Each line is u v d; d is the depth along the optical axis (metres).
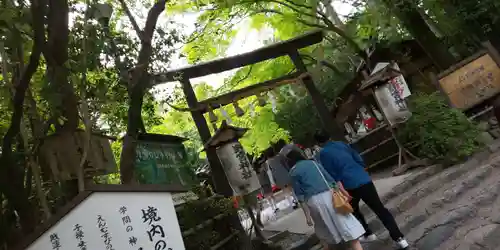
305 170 4.90
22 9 3.77
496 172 7.18
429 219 6.09
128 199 3.41
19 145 4.09
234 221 7.18
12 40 3.65
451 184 7.35
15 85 3.70
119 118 5.34
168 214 3.52
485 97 9.16
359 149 13.34
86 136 3.78
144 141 6.33
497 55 9.12
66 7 3.89
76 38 4.20
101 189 3.30
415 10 11.90
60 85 3.88
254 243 7.49
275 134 14.49
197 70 8.39
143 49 4.60
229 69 8.71
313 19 13.95
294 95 16.33
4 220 3.48
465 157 8.70
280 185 12.22
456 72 9.41
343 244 5.74
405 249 4.95
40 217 3.98
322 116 9.09
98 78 4.93
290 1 12.30
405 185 8.33
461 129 9.02
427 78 12.94
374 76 9.61
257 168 15.62
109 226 3.26
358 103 14.08
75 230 3.19
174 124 10.11
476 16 10.95
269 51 8.96
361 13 12.94
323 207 4.75
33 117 3.99
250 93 8.74
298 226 9.09
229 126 7.32
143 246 3.32
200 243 6.12
